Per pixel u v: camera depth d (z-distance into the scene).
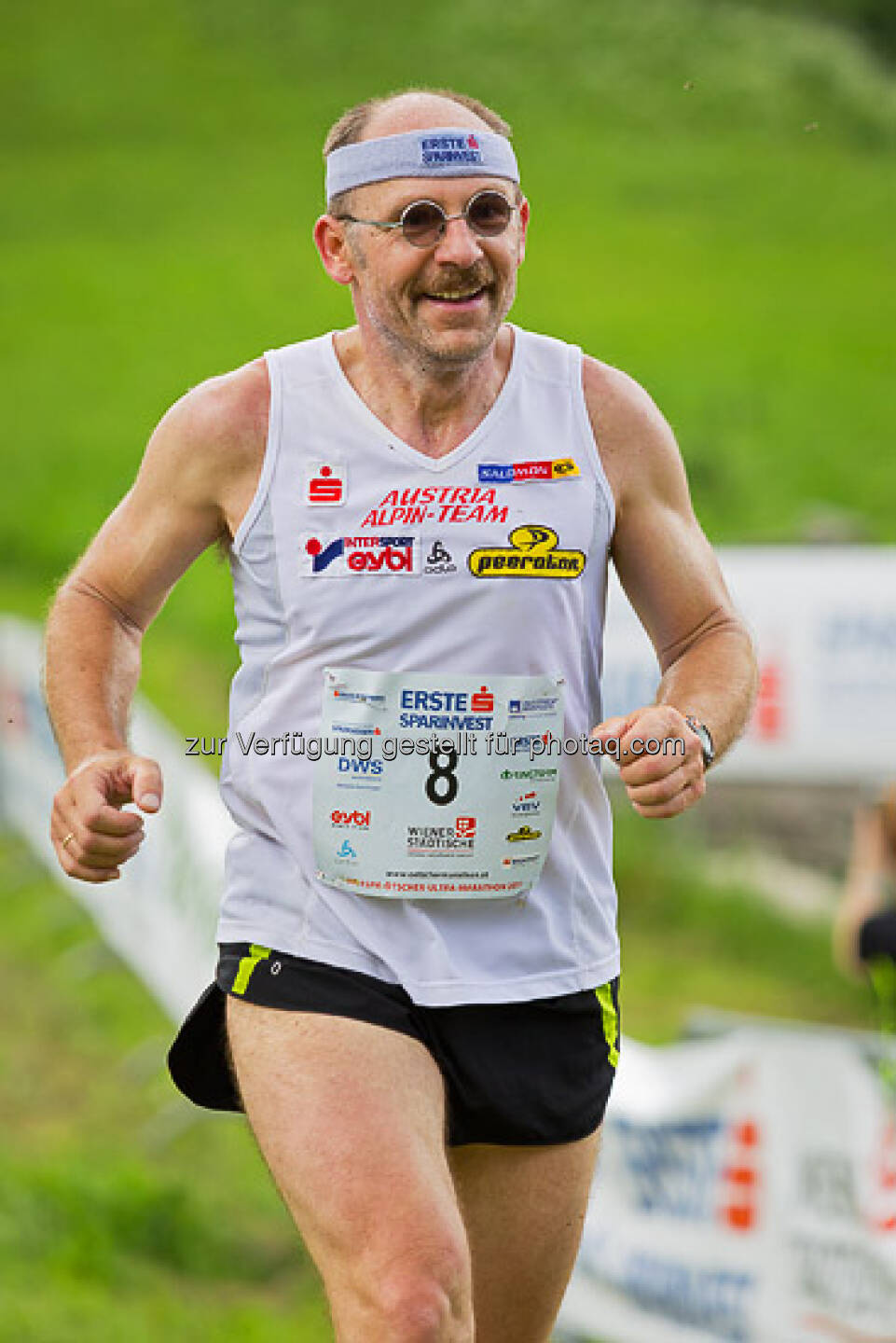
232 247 80.50
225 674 38.94
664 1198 15.41
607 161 88.81
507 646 8.38
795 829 29.62
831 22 106.38
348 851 8.43
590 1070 8.88
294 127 94.44
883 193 87.31
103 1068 22.05
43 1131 20.33
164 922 19.83
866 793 23.45
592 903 8.86
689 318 71.94
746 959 27.00
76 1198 17.41
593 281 76.12
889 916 16.06
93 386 63.88
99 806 8.29
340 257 8.73
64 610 8.96
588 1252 15.57
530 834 8.52
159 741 20.31
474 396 8.50
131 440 58.38
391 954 8.41
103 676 8.84
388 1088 8.06
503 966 8.58
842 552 21.36
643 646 18.72
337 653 8.43
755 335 70.25
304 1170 7.84
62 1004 23.94
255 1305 16.62
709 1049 15.53
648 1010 25.02
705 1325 15.16
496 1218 8.93
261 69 99.81
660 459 8.80
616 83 95.06
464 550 8.34
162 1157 19.75
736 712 8.63
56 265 78.12
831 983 25.81
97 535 9.13
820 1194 14.88
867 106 95.94
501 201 8.30
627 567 8.92
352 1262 7.61
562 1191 8.95
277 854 8.63
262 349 68.62
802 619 21.23
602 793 8.92
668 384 63.06
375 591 8.36
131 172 89.69
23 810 28.86
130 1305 16.05
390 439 8.43
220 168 90.25
